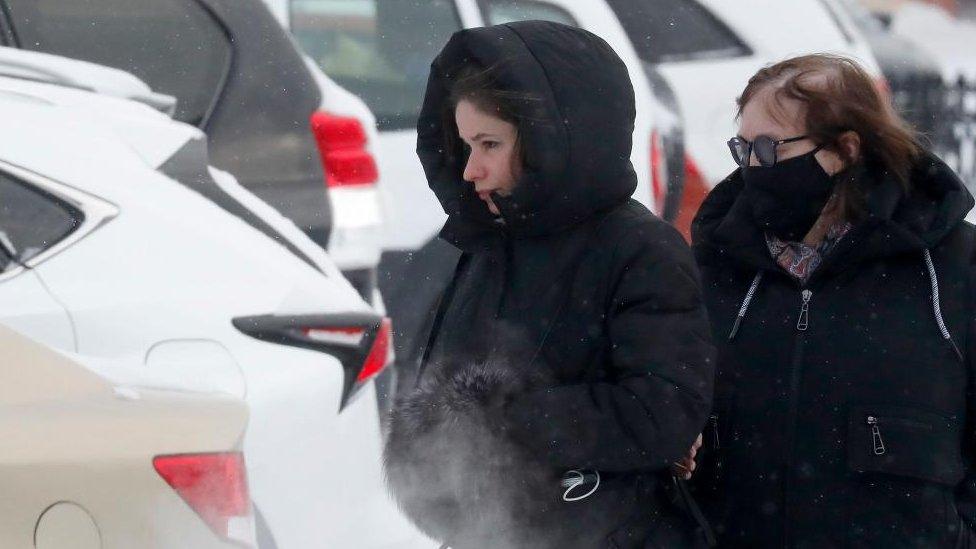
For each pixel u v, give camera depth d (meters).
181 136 15.13
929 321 10.36
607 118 9.55
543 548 9.55
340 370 14.30
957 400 10.33
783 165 10.43
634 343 9.45
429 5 25.19
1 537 9.30
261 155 21.02
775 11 30.50
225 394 10.93
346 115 21.38
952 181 10.51
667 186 28.25
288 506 13.61
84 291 13.58
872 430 10.32
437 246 23.23
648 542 9.73
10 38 20.84
